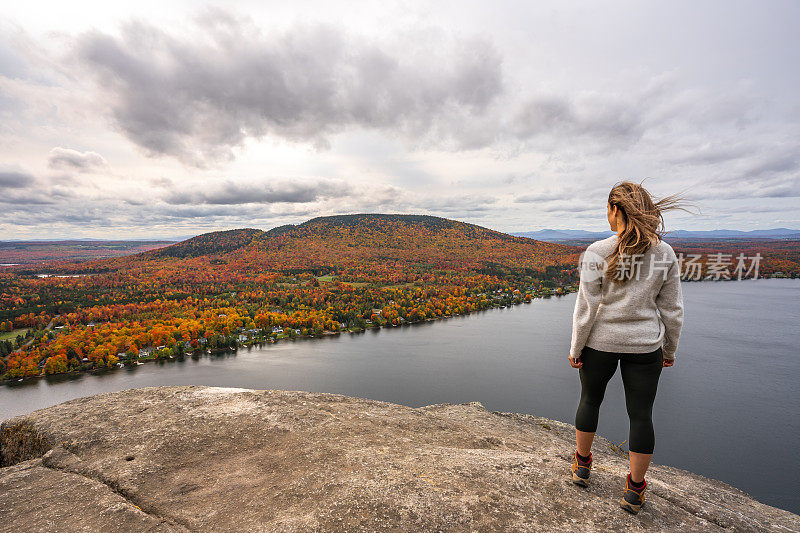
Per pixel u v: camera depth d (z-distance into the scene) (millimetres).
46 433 3445
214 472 2820
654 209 2240
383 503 2301
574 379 55656
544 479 2717
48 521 2256
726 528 2508
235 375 60281
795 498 28328
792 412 41125
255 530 2145
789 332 71375
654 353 2244
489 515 2248
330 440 3293
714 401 43719
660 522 2348
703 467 31953
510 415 6297
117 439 3301
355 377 58062
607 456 4453
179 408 3979
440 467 2814
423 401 48438
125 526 2207
